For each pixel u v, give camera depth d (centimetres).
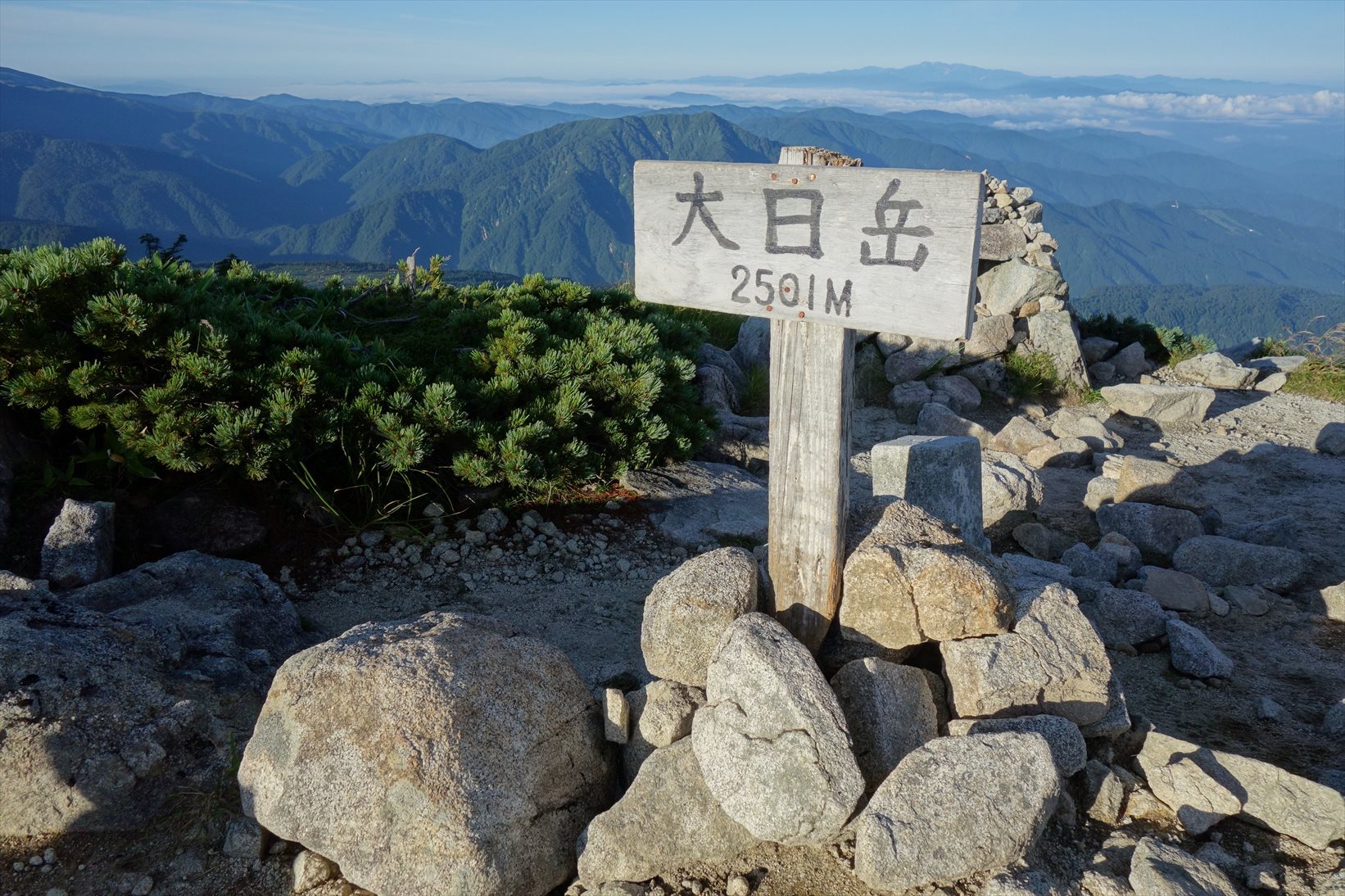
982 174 263
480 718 309
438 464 635
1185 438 1057
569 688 342
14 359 537
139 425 533
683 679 343
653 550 618
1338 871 298
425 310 846
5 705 326
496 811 296
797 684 295
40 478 530
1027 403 1151
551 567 585
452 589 550
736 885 290
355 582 547
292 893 302
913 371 1136
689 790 307
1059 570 588
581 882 304
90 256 572
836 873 294
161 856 315
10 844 315
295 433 563
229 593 459
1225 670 490
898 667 336
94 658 357
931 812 280
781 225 305
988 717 335
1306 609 607
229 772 342
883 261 288
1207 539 663
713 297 327
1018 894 262
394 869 286
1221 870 292
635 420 698
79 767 325
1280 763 405
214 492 558
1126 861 304
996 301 1201
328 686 313
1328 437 1001
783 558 352
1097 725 353
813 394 323
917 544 357
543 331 740
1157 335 1362
